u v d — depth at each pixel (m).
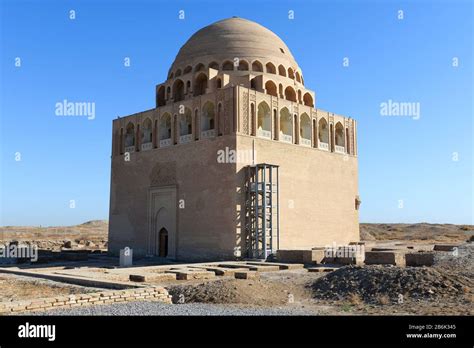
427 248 36.28
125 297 14.66
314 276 22.89
